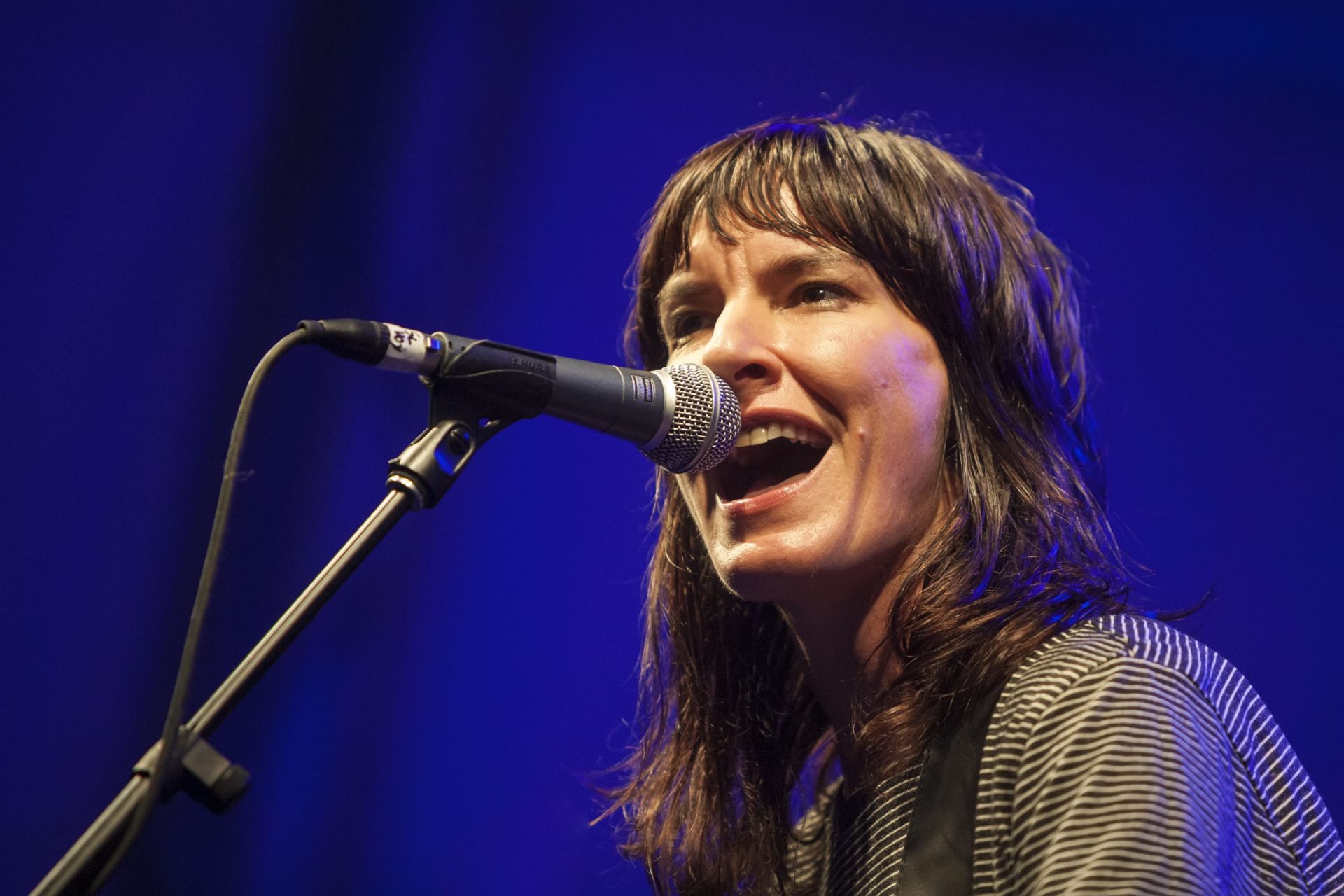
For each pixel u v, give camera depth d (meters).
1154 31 10.23
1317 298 10.11
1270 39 10.17
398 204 9.16
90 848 2.54
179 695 2.61
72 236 8.62
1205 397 9.99
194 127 8.88
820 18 10.15
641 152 9.78
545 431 9.36
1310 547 9.71
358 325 3.06
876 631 3.82
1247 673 9.48
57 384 8.46
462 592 8.98
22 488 8.32
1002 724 3.13
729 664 4.56
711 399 3.55
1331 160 10.28
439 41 9.43
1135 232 10.20
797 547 3.69
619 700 8.95
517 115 9.57
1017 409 4.04
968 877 3.15
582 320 9.46
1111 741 2.86
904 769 3.43
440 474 3.12
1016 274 4.21
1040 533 3.72
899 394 3.78
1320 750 9.26
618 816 5.55
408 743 8.68
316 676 8.59
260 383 2.88
